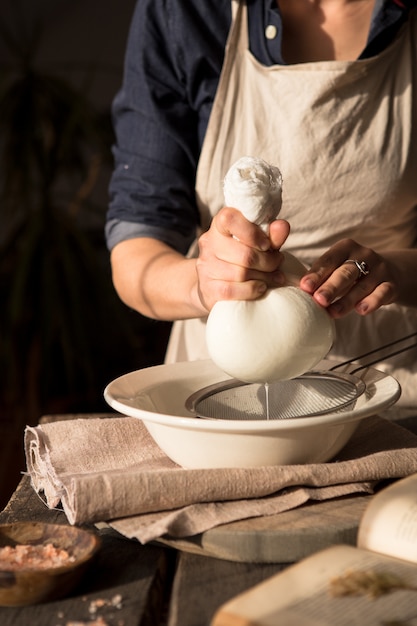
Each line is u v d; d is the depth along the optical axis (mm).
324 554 686
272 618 592
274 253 854
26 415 2857
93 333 2682
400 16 1180
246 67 1220
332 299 879
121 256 1241
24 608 702
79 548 760
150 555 793
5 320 2705
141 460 937
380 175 1213
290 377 869
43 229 2604
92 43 3729
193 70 1234
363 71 1184
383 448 946
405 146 1216
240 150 1233
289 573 655
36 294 2604
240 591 719
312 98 1188
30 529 786
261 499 826
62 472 897
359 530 738
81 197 2934
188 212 1290
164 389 977
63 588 706
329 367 1039
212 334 856
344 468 849
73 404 2988
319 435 847
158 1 1244
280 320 837
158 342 3219
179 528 773
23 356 2793
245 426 805
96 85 3752
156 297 1152
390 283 993
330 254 953
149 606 717
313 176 1213
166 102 1266
